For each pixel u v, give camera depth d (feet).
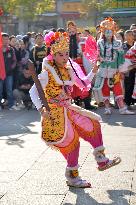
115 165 19.08
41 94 17.39
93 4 123.24
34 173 19.95
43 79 17.75
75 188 17.93
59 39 17.75
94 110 37.47
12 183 18.70
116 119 33.22
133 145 24.63
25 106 40.11
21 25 142.10
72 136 17.70
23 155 23.18
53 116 17.65
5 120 34.14
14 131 29.63
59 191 17.63
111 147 24.18
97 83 35.65
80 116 18.12
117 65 35.22
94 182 18.48
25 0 126.11
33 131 29.53
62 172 19.97
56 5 146.30
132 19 120.78
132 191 17.37
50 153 23.43
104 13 123.34
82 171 19.94
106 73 35.32
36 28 147.33
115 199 16.58
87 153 23.00
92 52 19.72
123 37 41.68
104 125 30.86
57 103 17.75
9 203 16.51
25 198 16.99
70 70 18.29
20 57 41.14
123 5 120.88
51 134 17.69
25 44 42.55
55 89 17.80
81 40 37.29
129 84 37.88
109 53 35.01
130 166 20.51
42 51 38.73
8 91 40.16
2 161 22.12
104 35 35.12
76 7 144.36
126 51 38.40
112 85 35.47
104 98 35.65
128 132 28.32
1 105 40.68
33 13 130.21
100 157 18.56
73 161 17.89
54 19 147.43
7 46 39.83
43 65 17.99
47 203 16.46
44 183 18.57
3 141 26.66
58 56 17.76
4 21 132.67
